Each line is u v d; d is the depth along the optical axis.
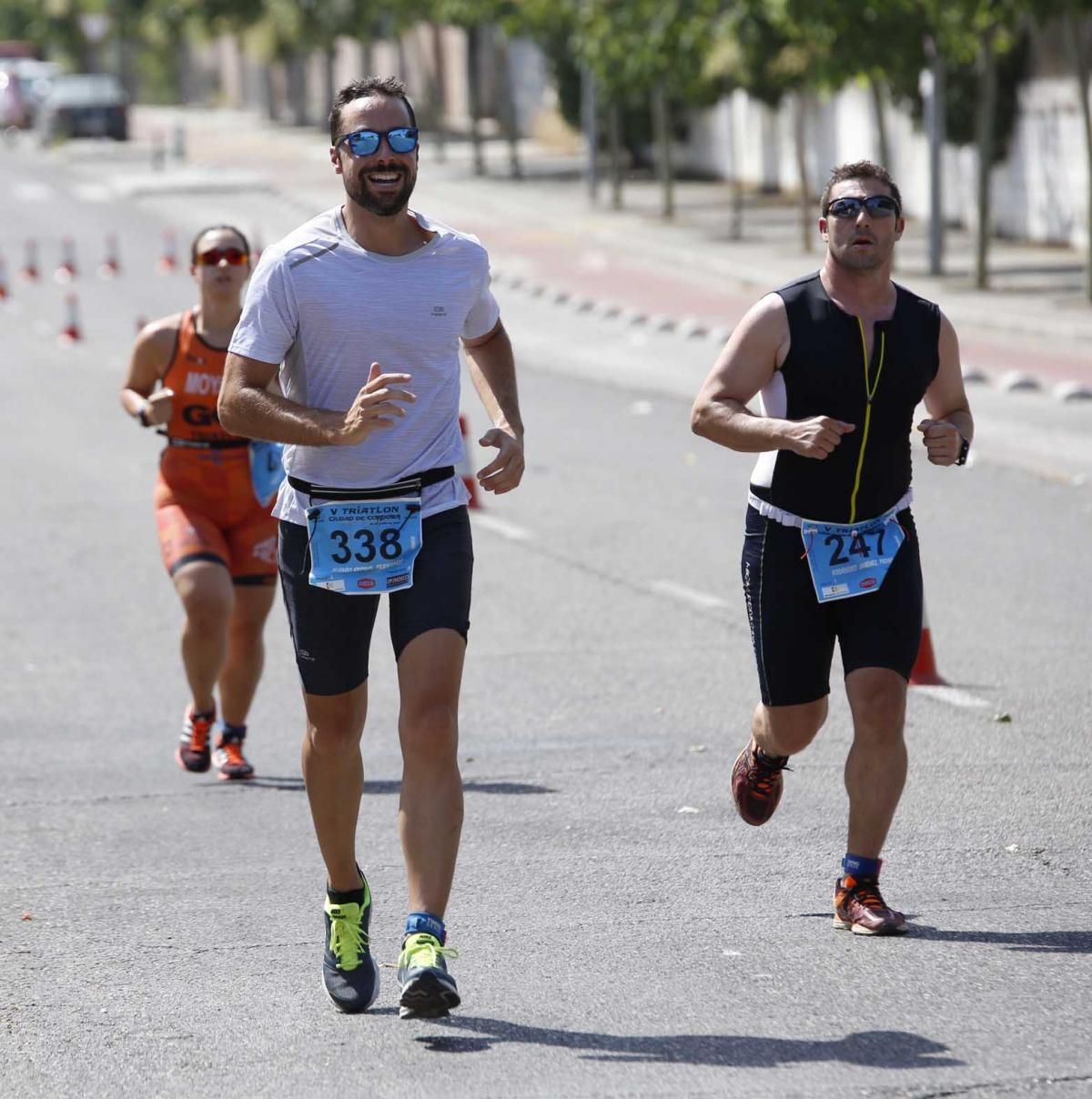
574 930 18.28
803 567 18.02
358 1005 16.22
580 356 73.19
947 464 17.81
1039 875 19.66
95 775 25.25
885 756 17.89
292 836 22.20
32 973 17.55
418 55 179.12
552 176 152.75
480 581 36.91
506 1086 14.52
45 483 49.59
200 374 24.78
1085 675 28.52
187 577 24.67
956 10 75.12
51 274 105.44
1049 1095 14.11
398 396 14.99
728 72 104.81
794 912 18.67
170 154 187.50
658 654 30.95
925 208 112.88
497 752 25.47
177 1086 14.74
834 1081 14.45
